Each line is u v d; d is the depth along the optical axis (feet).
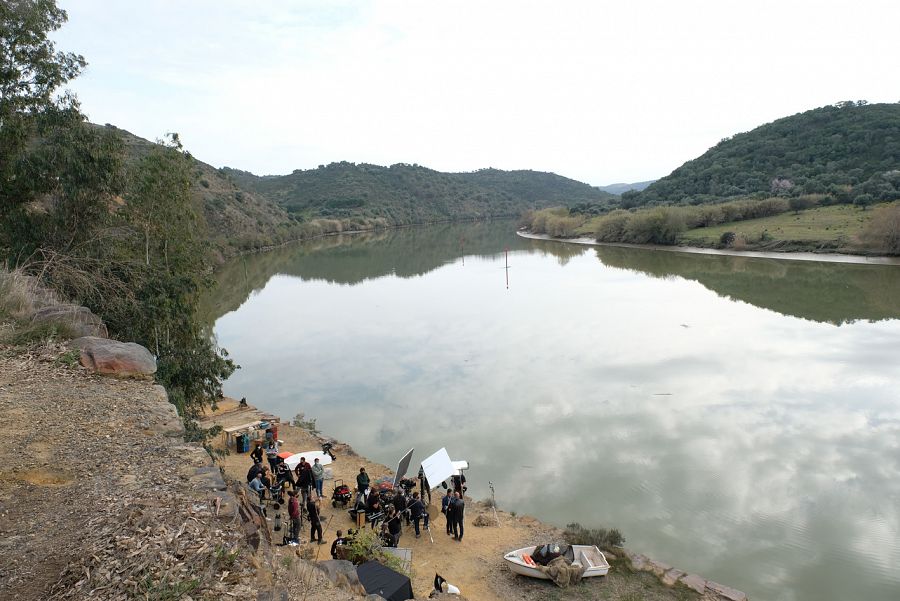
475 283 216.74
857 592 44.27
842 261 204.13
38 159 60.34
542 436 75.82
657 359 106.93
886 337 114.32
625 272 223.10
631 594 41.24
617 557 46.65
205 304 194.08
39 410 27.27
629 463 67.05
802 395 86.02
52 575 15.43
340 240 449.48
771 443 70.95
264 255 342.23
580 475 64.59
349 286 223.30
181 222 70.23
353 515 48.75
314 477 51.62
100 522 18.04
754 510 56.29
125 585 14.99
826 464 65.05
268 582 16.80
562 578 41.68
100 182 63.10
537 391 93.40
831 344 111.04
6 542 16.83
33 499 19.45
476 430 78.89
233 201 391.45
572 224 387.55
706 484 61.57
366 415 86.74
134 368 34.19
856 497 57.93
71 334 39.58
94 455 23.16
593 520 55.11
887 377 91.71
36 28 61.98
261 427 70.54
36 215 62.59
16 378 31.27
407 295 196.65
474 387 97.30
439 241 424.46
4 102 60.44
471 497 60.18
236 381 107.76
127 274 62.28
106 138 65.31
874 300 147.84
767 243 238.89
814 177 347.97
